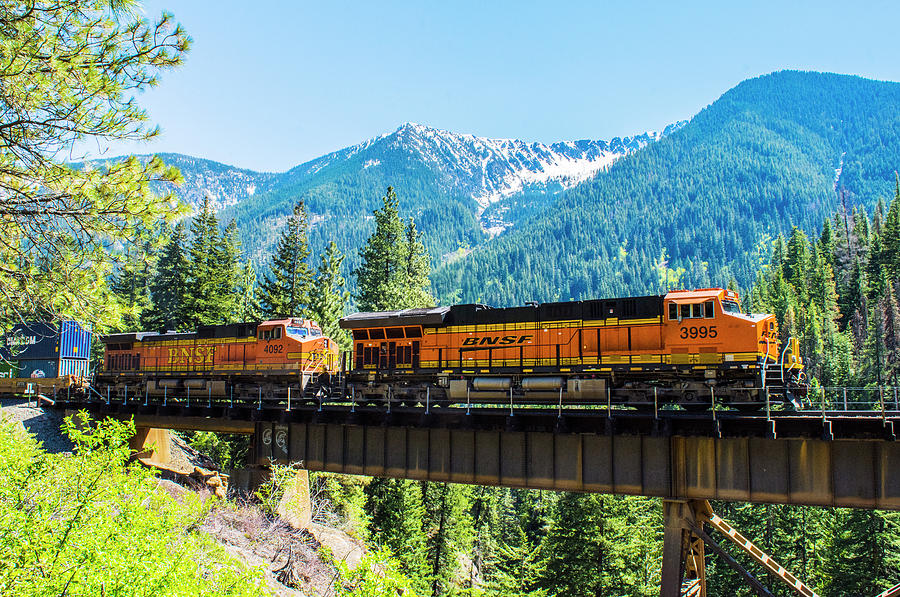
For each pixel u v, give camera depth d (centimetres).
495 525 7050
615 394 2848
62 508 1302
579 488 2612
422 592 4372
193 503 2452
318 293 6362
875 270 9750
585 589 4197
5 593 1155
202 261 6881
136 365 4581
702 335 2692
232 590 1591
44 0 1291
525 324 3100
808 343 8356
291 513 3272
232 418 3588
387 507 4888
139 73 1398
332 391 3534
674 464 2458
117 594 1243
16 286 1346
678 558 2414
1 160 1295
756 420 2277
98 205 1322
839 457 2233
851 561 4359
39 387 4744
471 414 2750
